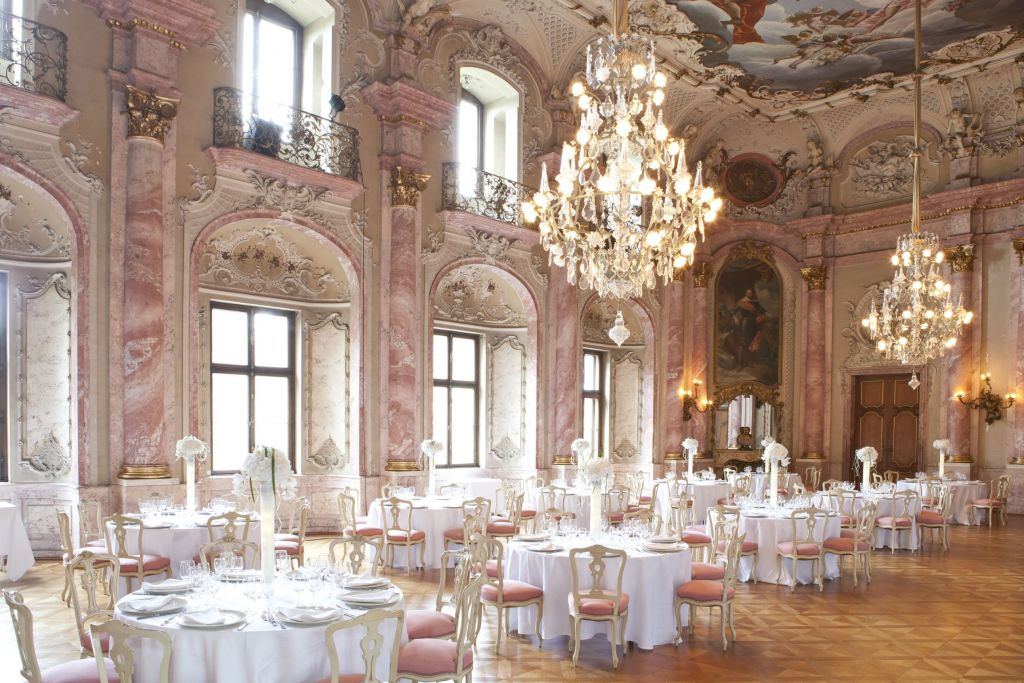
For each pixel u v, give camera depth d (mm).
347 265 11211
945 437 15516
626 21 6711
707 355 17453
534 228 13664
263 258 11172
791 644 6352
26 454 9023
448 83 12531
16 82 8430
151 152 8922
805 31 13164
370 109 11555
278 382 11594
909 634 6652
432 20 12016
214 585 4785
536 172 13992
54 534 8914
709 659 5945
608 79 6762
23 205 8898
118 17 8930
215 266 10633
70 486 8773
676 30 13266
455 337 13875
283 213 10359
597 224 6762
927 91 15766
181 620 4090
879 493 11797
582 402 14555
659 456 16328
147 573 6871
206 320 10586
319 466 11578
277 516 8867
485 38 13125
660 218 6621
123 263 8859
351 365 11344
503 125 13953
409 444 11414
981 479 15070
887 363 16516
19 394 9047
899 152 16672
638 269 6758
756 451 17266
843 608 7539
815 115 17234
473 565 6164
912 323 12273
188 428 9320
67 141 8539
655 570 6266
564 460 13867
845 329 17188
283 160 10164
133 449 8719
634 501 12891
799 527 8758
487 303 14070
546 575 6270
